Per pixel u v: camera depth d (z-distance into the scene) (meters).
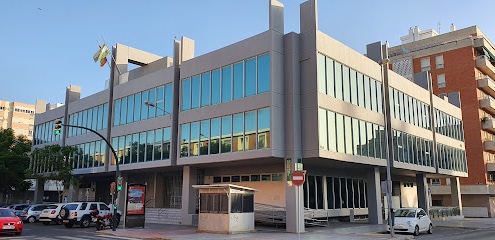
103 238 19.42
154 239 19.09
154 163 29.80
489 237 21.50
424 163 34.62
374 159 27.42
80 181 40.91
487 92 57.03
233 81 25.14
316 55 23.28
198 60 27.69
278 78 23.38
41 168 39.84
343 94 25.27
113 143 34.50
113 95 35.50
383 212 34.41
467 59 54.22
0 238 18.97
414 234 22.22
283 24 24.41
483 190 50.00
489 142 51.78
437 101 39.59
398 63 60.28
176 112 29.12
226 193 21.53
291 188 22.75
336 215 29.31
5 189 50.19
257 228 24.58
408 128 32.69
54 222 30.16
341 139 24.44
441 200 54.38
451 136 41.59
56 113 44.12
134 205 25.31
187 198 28.02
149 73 34.25
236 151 24.14
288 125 23.06
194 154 26.80
